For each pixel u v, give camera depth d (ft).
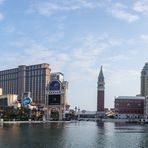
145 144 296.51
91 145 281.74
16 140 307.78
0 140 305.12
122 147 271.08
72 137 366.02
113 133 454.40
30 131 450.71
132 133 458.50
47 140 317.01
